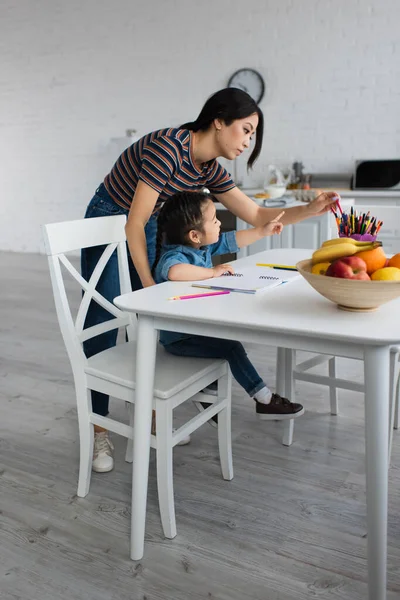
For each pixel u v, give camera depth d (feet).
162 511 4.94
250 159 5.85
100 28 18.72
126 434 5.14
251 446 6.60
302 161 16.52
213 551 4.83
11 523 5.26
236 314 3.90
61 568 4.67
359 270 3.61
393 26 14.70
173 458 6.36
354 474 5.97
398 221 6.87
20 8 20.02
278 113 16.56
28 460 6.40
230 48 16.81
